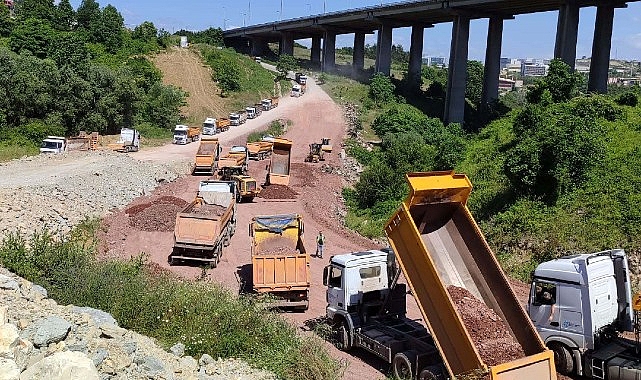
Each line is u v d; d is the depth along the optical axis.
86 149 50.50
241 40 156.75
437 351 13.45
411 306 19.94
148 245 26.58
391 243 13.66
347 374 14.37
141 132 65.19
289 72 111.94
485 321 12.54
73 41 77.88
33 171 36.69
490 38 79.94
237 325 14.09
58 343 9.45
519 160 28.86
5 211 23.84
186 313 14.13
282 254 20.23
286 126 72.75
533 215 26.89
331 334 16.53
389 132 64.50
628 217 24.44
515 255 25.47
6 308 10.39
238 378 11.48
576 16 63.09
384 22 96.62
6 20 85.62
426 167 40.22
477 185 33.84
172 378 10.05
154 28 109.75
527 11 75.50
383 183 38.97
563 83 41.12
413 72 99.62
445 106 80.12
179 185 41.19
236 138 64.06
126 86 63.94
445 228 14.54
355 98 88.56
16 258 14.81
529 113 37.09
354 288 16.05
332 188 45.28
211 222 24.28
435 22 95.69
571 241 24.25
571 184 27.78
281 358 13.14
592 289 14.45
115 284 14.50
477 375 11.19
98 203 30.92
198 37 142.38
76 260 15.41
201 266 24.20
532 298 15.44
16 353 8.53
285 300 19.52
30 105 54.88
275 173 43.66
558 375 14.88
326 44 118.25
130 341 10.80
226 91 89.25
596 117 35.91
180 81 90.00
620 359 13.91
